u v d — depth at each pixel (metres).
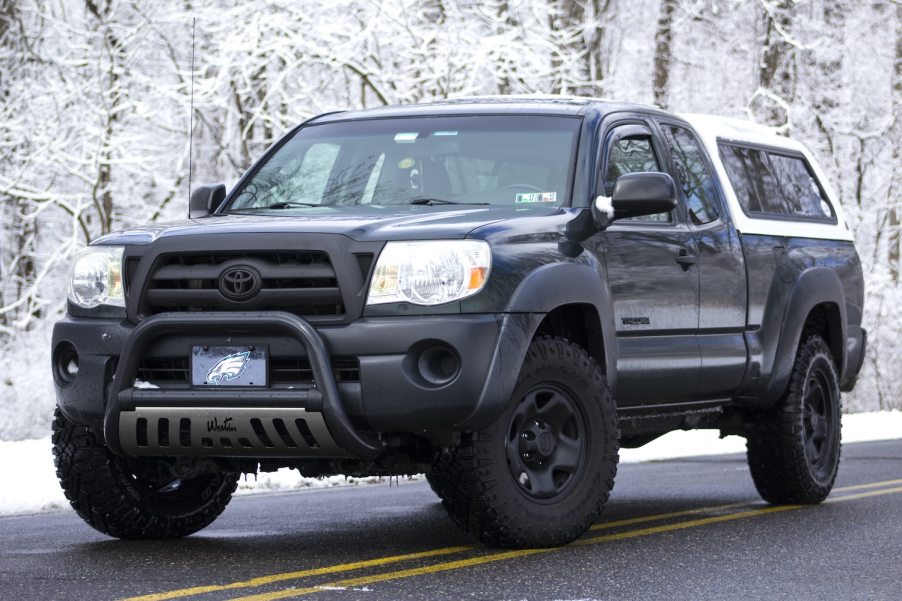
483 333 10.83
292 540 12.80
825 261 16.94
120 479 12.38
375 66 37.34
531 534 11.59
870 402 49.53
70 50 38.38
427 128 13.74
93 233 40.44
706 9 44.44
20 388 40.62
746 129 16.78
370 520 14.79
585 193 12.70
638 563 10.98
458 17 37.41
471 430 11.00
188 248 11.25
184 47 38.06
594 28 42.06
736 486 18.86
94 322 11.66
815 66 47.31
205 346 11.05
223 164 39.53
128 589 9.66
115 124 36.91
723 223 14.94
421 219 11.46
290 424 10.72
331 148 14.01
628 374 12.98
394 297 10.80
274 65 37.59
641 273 13.18
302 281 10.96
